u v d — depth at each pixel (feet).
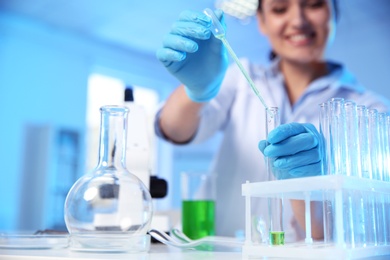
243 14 9.62
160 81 18.19
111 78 17.29
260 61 16.08
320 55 5.78
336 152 2.43
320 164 2.62
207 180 4.91
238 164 5.65
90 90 16.57
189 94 4.10
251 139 5.61
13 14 14.51
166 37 3.34
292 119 5.54
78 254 2.31
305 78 5.93
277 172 2.68
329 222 2.36
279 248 2.19
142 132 3.57
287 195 2.42
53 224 13.52
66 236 2.70
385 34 13.84
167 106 4.78
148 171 3.54
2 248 2.58
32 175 13.70
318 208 2.91
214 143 12.54
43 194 13.46
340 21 13.99
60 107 15.52
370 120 2.65
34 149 13.79
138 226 2.51
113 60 16.80
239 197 5.58
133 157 3.51
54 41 15.55
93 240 2.39
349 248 2.16
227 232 5.63
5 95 14.60
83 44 16.07
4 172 14.29
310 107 5.54
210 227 3.98
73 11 14.12
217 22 2.91
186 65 3.61
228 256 2.39
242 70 2.87
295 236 3.15
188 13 3.26
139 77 17.81
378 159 2.64
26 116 14.89
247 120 5.73
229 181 5.70
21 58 14.97
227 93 5.89
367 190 2.32
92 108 16.49
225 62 3.74
